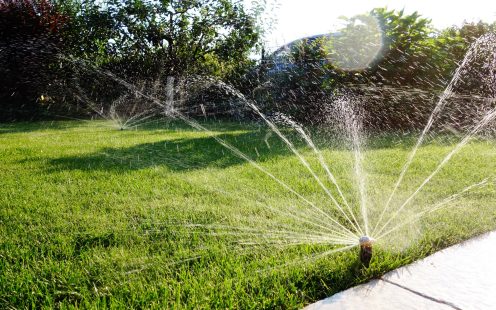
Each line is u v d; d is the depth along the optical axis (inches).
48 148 203.5
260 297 61.1
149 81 513.7
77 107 480.4
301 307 59.6
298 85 333.7
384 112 264.5
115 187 122.2
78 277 67.9
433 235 84.5
